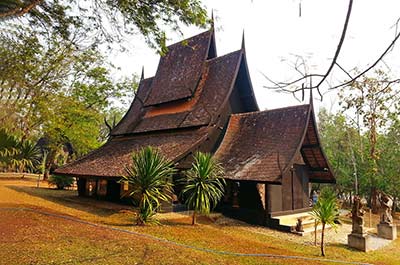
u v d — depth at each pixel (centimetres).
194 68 1845
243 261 705
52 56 1681
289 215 1368
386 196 1339
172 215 1279
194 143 1434
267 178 1165
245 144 1480
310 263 736
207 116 1570
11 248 644
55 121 2033
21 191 1694
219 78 1750
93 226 910
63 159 3039
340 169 2439
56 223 908
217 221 1274
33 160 2633
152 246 741
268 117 1534
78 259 610
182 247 768
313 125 1433
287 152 1266
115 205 1416
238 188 1379
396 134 2102
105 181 1608
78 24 750
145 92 2252
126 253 671
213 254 738
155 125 1825
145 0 688
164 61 2122
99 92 2353
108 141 2089
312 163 1565
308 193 1556
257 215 1273
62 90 1986
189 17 712
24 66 932
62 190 2048
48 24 734
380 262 844
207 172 1130
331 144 2545
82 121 2347
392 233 1252
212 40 1905
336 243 1052
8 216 943
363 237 977
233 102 1752
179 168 1379
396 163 2083
